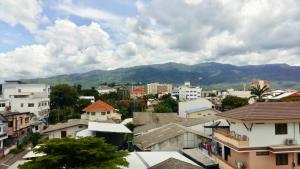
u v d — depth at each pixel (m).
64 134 63.06
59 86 122.38
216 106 120.06
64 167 26.12
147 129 66.75
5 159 51.03
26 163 26.06
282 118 33.09
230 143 35.62
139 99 163.88
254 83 174.12
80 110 115.56
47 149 26.20
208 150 44.25
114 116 92.88
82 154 25.44
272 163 33.53
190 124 60.62
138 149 50.91
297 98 98.56
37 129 83.75
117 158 26.36
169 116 84.94
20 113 69.56
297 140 34.06
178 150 47.22
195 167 28.50
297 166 33.81
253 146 33.28
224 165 37.19
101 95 166.12
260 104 36.31
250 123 33.19
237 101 106.50
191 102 109.81
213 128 44.78
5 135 55.53
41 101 95.88
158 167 29.66
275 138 33.81
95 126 54.78
